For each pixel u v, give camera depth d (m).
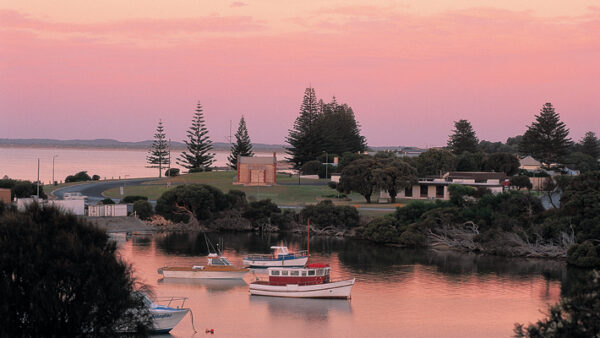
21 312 38.41
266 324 62.66
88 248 40.88
